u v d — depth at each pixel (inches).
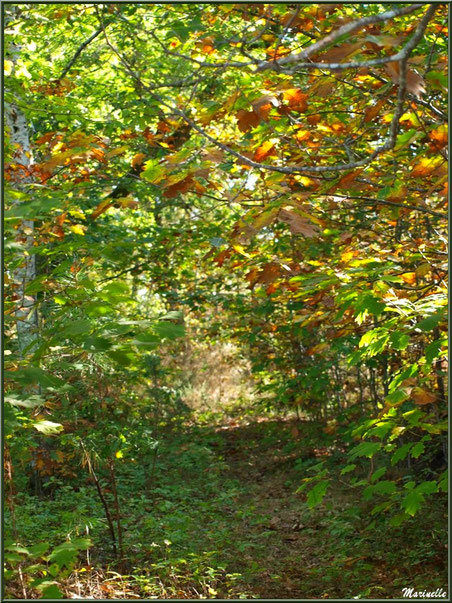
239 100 146.5
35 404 122.3
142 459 394.3
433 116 165.2
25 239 165.0
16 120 287.0
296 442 433.1
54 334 127.5
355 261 166.7
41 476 306.7
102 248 136.6
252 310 368.8
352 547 250.5
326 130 171.9
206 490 359.3
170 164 131.0
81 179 188.4
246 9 166.7
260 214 130.6
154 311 584.7
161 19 259.9
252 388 700.0
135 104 241.6
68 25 296.8
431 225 219.0
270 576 231.6
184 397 676.1
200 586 213.8
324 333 341.4
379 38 104.3
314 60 160.2
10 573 126.3
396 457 156.8
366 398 434.9
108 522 239.1
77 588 181.3
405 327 150.9
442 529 230.5
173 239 318.0
